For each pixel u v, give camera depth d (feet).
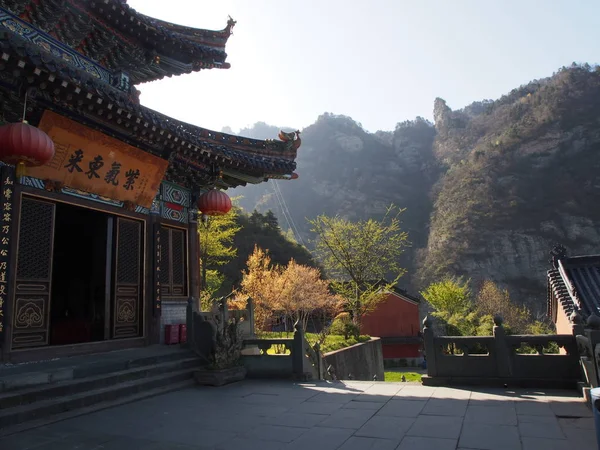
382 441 17.92
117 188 37.37
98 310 50.80
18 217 29.71
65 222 55.42
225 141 45.42
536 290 251.19
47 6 34.32
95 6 36.19
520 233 276.00
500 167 317.22
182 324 41.29
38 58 25.16
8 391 22.06
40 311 30.94
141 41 41.06
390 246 101.60
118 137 35.63
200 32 46.26
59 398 23.20
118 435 19.19
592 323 24.54
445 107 492.54
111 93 30.76
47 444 17.84
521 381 28.78
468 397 26.20
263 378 34.68
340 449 17.06
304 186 432.66
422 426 20.03
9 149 25.09
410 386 30.63
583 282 54.60
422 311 185.57
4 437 18.61
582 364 26.53
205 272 96.99
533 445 16.89
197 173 45.24
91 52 39.86
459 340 30.73
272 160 47.80
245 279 97.14
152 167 39.32
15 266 28.99
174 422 21.36
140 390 27.66
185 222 45.73
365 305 100.89
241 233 192.34
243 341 36.32
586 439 17.47
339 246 99.09
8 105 28.94
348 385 31.50
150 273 40.40
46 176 31.78
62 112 31.22
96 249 48.47
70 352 31.81
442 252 287.48
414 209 385.09
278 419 21.90
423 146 475.72
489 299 139.74
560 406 23.18
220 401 26.20
